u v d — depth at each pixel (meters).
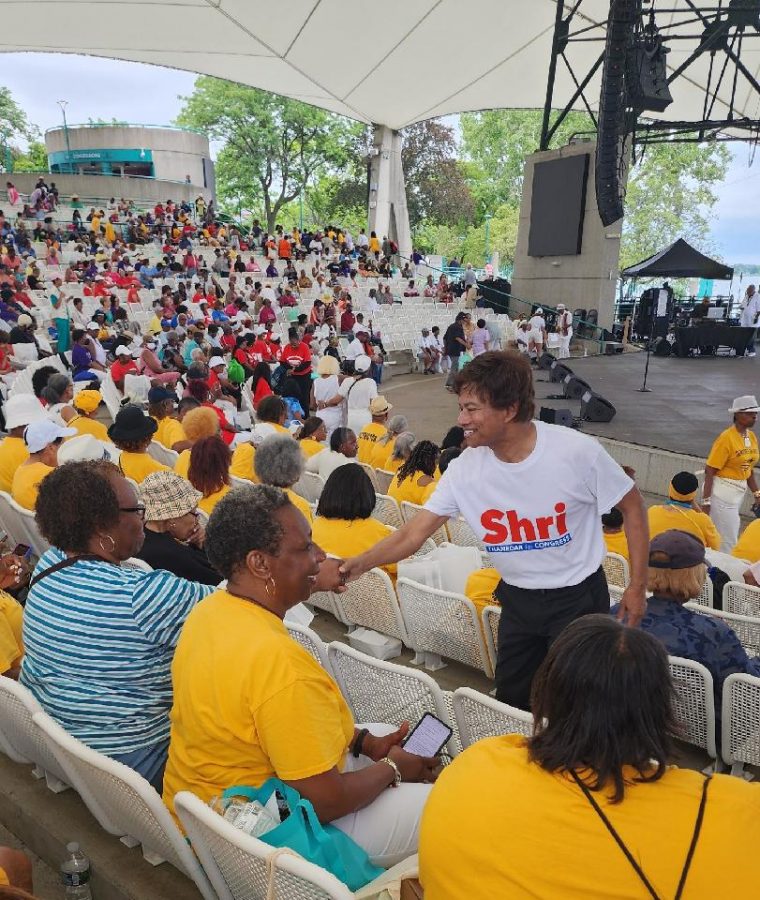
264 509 1.78
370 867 1.78
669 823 1.14
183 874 2.11
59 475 2.13
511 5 18.38
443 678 3.67
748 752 2.71
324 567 2.42
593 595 2.46
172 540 3.02
